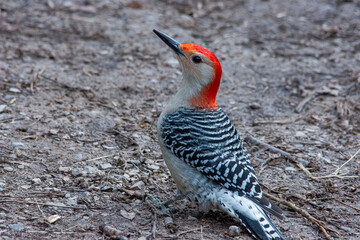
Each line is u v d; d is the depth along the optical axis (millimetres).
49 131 11047
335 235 8445
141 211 8719
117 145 10945
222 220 8672
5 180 9094
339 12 20344
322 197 9641
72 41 15922
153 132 11672
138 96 13414
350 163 10969
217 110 9047
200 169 8320
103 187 9234
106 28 17047
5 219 8008
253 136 11961
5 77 13273
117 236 7809
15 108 11883
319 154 11258
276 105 13656
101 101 12867
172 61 15469
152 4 19703
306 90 14375
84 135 11141
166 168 10289
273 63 16000
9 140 10469
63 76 13812
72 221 8180
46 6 18234
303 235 8391
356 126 12625
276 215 7922
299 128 12492
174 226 8336
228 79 14820
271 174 10391
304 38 17984
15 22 16625
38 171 9523
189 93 9047
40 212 8320
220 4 20422
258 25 18766
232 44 17078
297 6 20812
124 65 14914
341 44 17641
